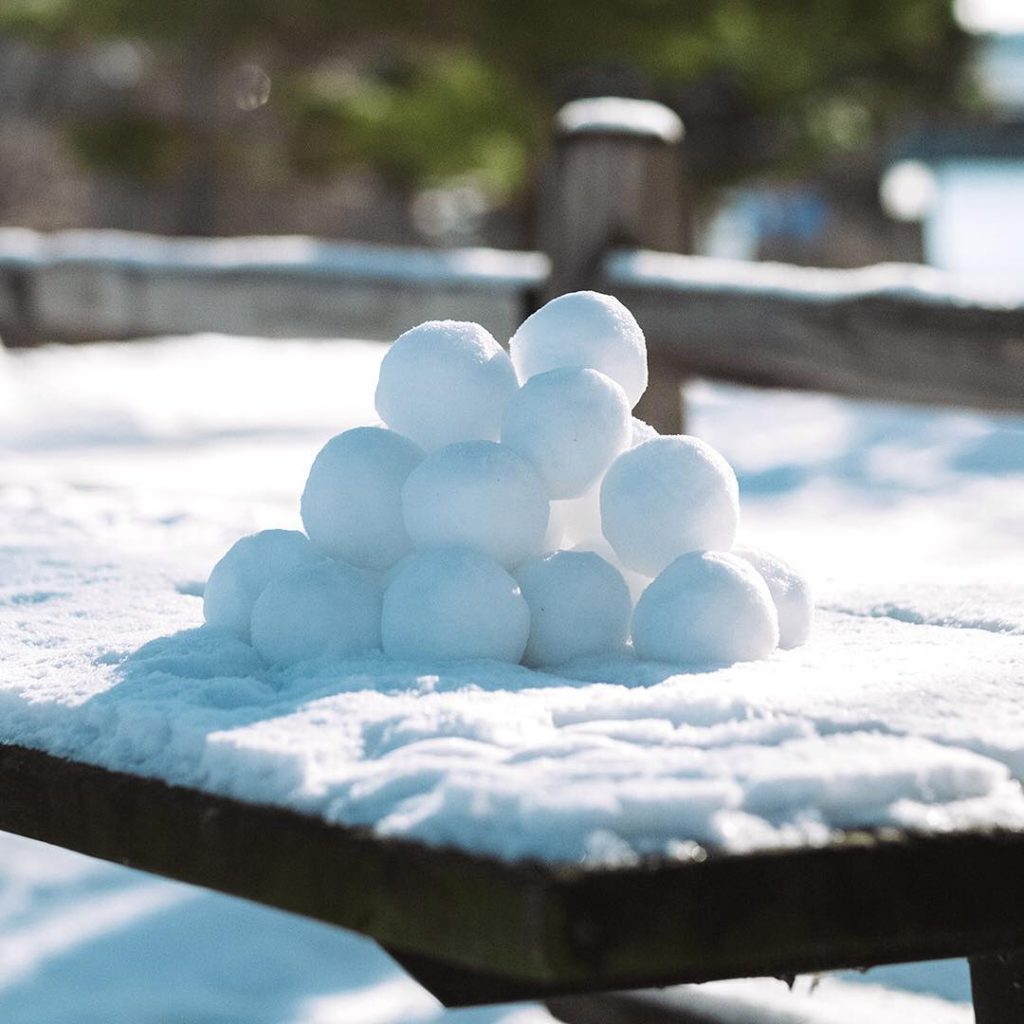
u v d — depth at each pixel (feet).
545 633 5.06
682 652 4.96
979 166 59.82
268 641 5.07
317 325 15.72
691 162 40.98
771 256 53.72
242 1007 7.61
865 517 16.52
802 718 4.38
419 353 5.27
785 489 18.74
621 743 4.27
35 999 7.68
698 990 5.88
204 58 39.63
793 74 37.32
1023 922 4.07
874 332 11.84
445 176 41.88
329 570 5.10
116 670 5.00
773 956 3.94
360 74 42.60
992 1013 4.73
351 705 4.53
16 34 39.86
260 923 8.60
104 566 6.45
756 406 25.23
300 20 36.81
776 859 3.94
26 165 52.42
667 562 5.13
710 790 4.00
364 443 5.23
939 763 4.13
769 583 5.20
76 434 22.24
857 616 5.65
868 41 37.58
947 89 42.42
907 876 4.01
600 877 3.86
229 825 4.28
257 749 4.32
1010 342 11.30
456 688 4.65
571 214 13.57
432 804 4.06
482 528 5.02
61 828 4.64
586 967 3.85
